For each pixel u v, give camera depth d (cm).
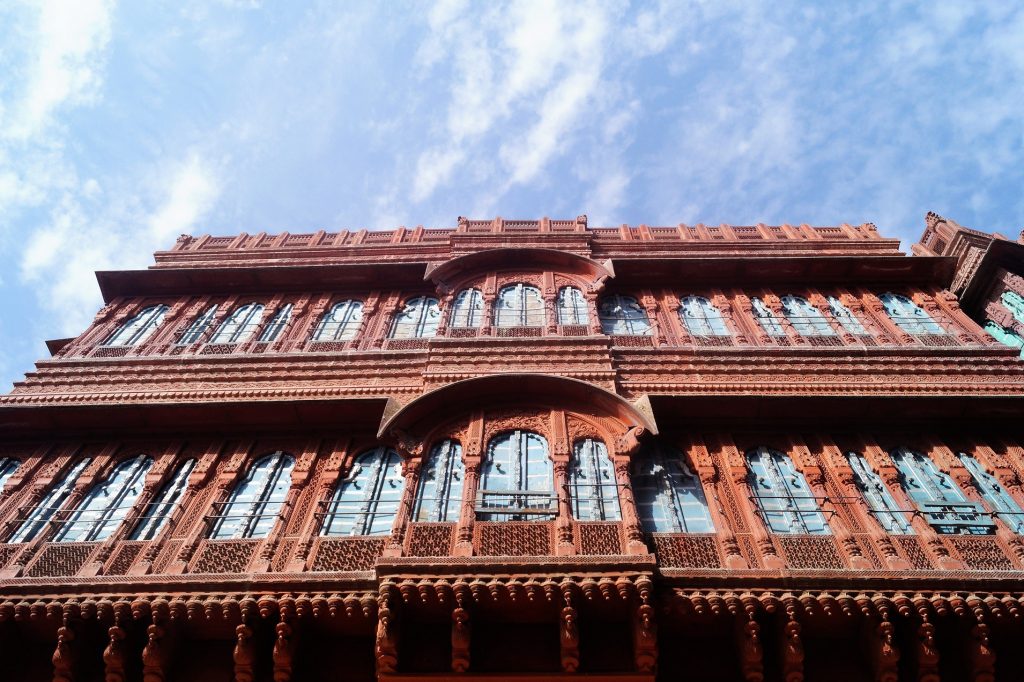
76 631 766
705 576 763
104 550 870
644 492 934
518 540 823
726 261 1344
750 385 1074
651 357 1149
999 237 1302
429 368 1119
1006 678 728
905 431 1030
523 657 740
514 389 1036
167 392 1102
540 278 1384
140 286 1404
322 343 1232
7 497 970
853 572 763
